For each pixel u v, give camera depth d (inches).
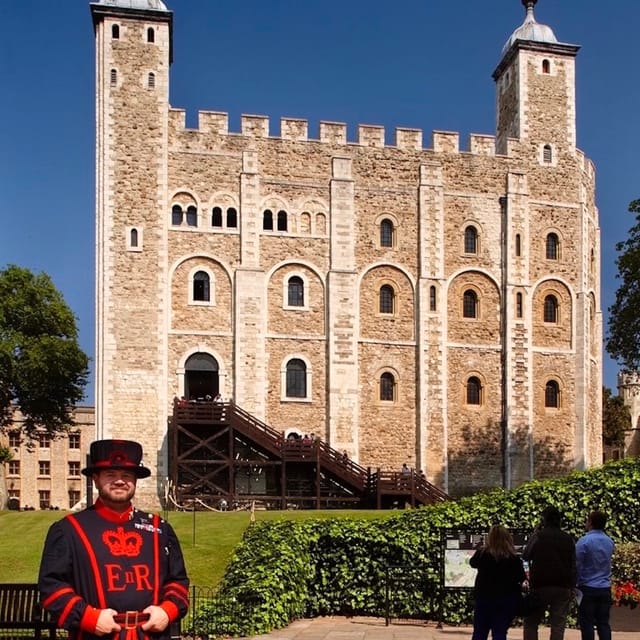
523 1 1926.7
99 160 1662.2
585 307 1839.3
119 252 1647.4
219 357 1669.5
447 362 1765.5
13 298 1908.2
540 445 1791.3
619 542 734.5
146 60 1695.4
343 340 1720.0
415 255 1775.3
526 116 1860.2
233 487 1552.7
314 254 1732.3
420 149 1801.2
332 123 1769.2
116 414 1612.9
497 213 1824.6
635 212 1595.7
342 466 1578.5
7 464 2847.0
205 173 1702.8
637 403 2842.0
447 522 736.3
